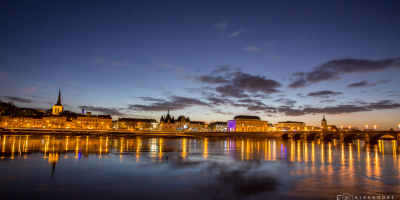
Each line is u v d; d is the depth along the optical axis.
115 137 165.00
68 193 28.92
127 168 44.09
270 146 107.88
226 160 56.53
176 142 129.50
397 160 59.69
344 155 70.81
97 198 27.27
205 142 136.25
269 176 38.94
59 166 44.97
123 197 27.70
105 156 59.84
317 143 141.50
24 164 46.38
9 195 27.97
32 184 32.47
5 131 186.00
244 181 35.47
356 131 152.50
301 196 28.80
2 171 39.91
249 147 99.75
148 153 69.00
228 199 27.53
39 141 104.19
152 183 33.72
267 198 28.02
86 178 36.03
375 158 63.72
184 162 52.53
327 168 46.72
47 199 26.78
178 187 31.94
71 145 87.56
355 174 41.16
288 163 52.81
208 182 34.66
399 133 126.31
